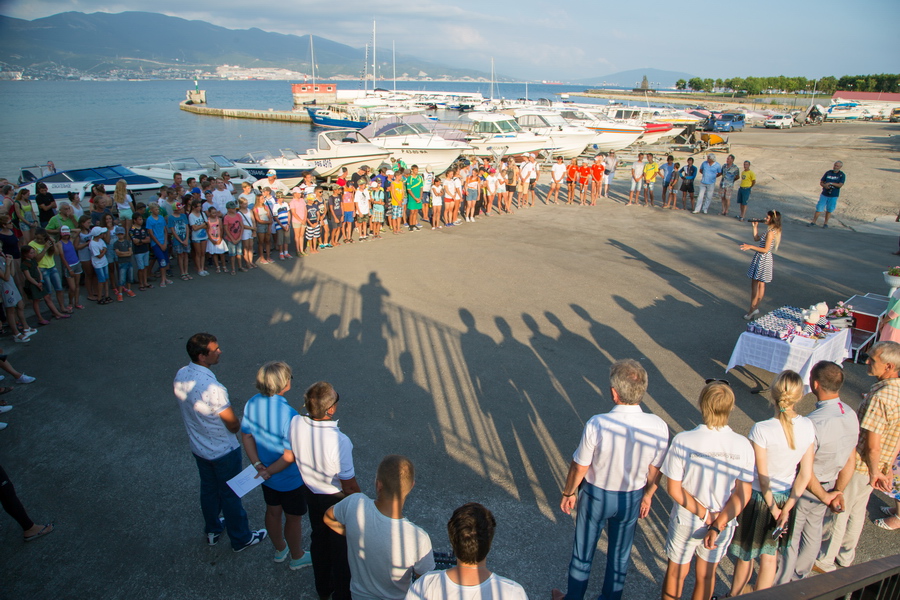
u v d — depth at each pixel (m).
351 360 7.38
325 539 3.47
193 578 3.98
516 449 5.51
